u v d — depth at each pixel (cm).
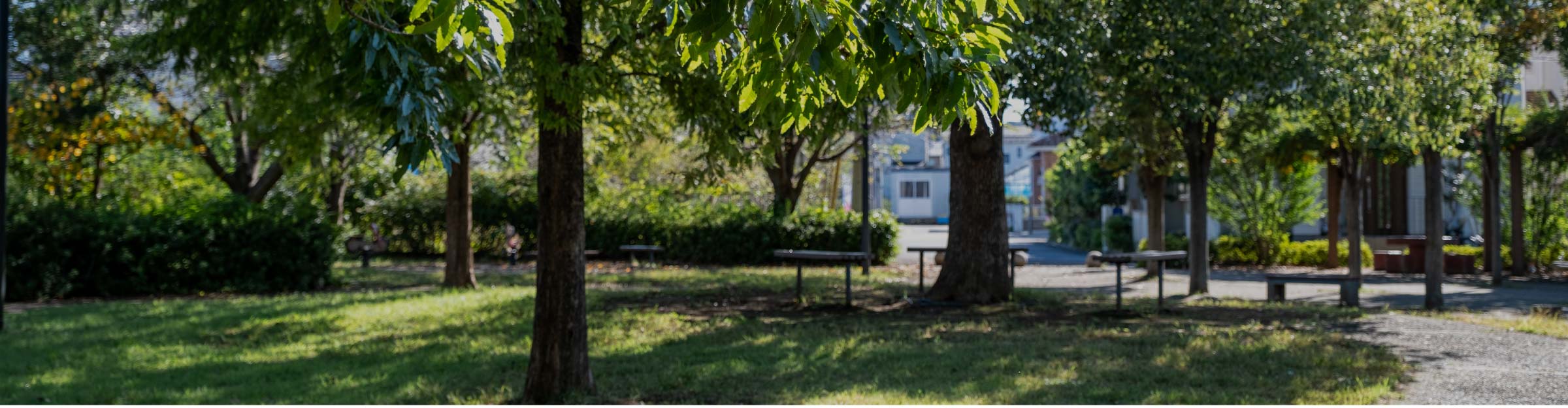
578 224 678
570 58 688
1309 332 998
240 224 1612
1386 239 2684
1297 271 2423
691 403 664
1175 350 862
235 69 912
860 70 334
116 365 868
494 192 2923
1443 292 1728
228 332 1066
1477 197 2589
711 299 1422
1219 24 1245
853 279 1880
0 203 1073
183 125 1923
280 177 2233
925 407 633
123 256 1527
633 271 2267
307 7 781
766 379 753
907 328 1062
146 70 1819
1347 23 1338
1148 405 636
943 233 5678
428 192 2983
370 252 2583
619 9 734
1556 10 1720
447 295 1447
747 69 355
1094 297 1493
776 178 2734
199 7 866
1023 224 6981
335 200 2523
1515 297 1612
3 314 1105
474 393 714
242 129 1471
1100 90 1430
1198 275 1595
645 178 3030
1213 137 1595
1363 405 634
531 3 634
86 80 1728
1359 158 1883
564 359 674
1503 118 2127
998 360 823
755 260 2606
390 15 535
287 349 951
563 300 673
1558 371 768
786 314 1234
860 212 2684
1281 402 645
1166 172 1902
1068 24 1175
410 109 436
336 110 1015
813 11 279
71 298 1504
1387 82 1377
